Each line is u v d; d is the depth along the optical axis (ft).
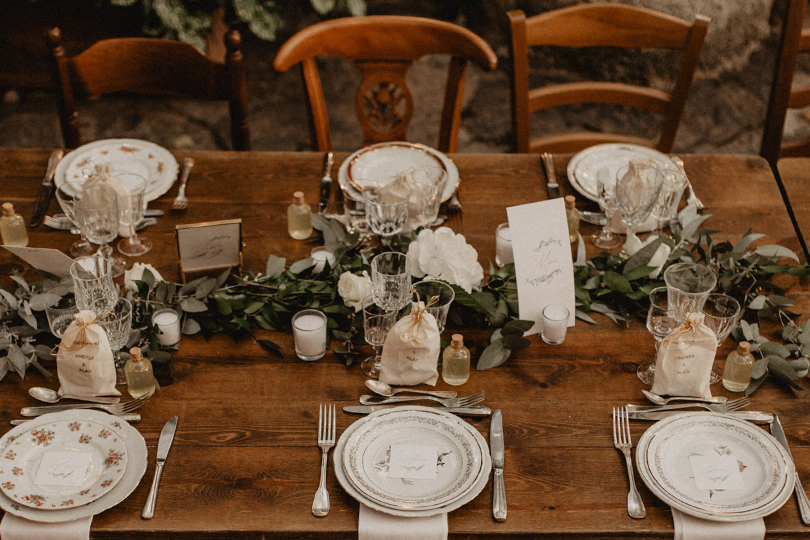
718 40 11.46
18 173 6.06
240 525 3.60
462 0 12.22
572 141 7.57
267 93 12.40
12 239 5.30
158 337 4.50
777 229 5.68
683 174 5.65
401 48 7.16
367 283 4.60
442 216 5.76
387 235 5.22
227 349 4.59
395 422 4.04
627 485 3.82
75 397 4.22
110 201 4.97
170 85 7.11
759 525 3.59
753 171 6.33
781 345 4.49
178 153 6.41
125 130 11.81
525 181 6.20
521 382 4.40
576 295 4.85
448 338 4.69
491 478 3.84
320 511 3.65
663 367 4.23
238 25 12.44
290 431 4.08
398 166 6.23
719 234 5.61
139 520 3.61
